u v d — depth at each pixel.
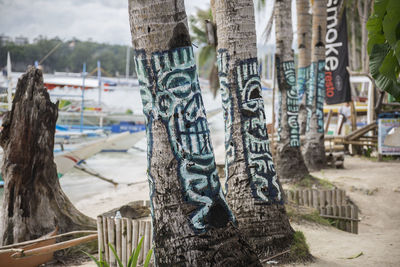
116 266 5.24
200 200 3.94
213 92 51.50
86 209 11.44
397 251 6.60
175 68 3.98
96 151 18.08
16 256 5.12
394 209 10.79
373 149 19.16
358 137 18.70
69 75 40.44
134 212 8.03
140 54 4.03
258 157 6.15
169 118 3.97
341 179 12.91
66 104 34.00
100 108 36.84
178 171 3.95
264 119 6.33
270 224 5.98
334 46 17.55
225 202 4.12
